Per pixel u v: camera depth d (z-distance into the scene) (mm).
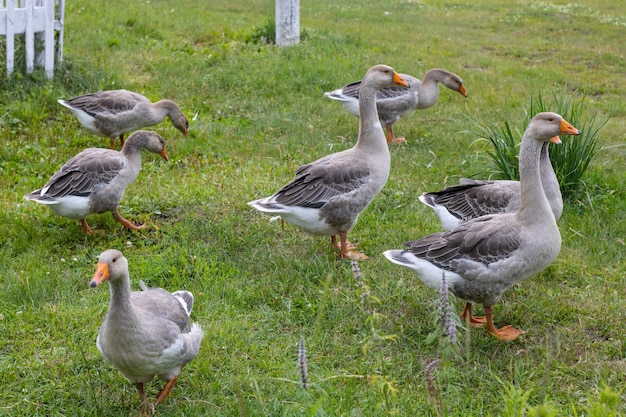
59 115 10008
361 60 14172
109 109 8859
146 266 6531
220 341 5547
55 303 6051
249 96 11641
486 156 9469
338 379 5145
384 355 5496
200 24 16109
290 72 12625
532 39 18391
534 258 5492
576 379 5234
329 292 6238
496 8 22688
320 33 16172
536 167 5504
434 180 8812
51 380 5074
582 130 8266
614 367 5391
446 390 5086
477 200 6652
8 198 7738
